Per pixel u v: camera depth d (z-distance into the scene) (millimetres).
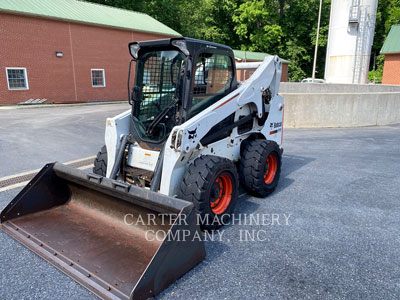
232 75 4246
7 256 3057
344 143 8352
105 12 21891
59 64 18109
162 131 3646
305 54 38125
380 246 3318
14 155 6734
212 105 3744
